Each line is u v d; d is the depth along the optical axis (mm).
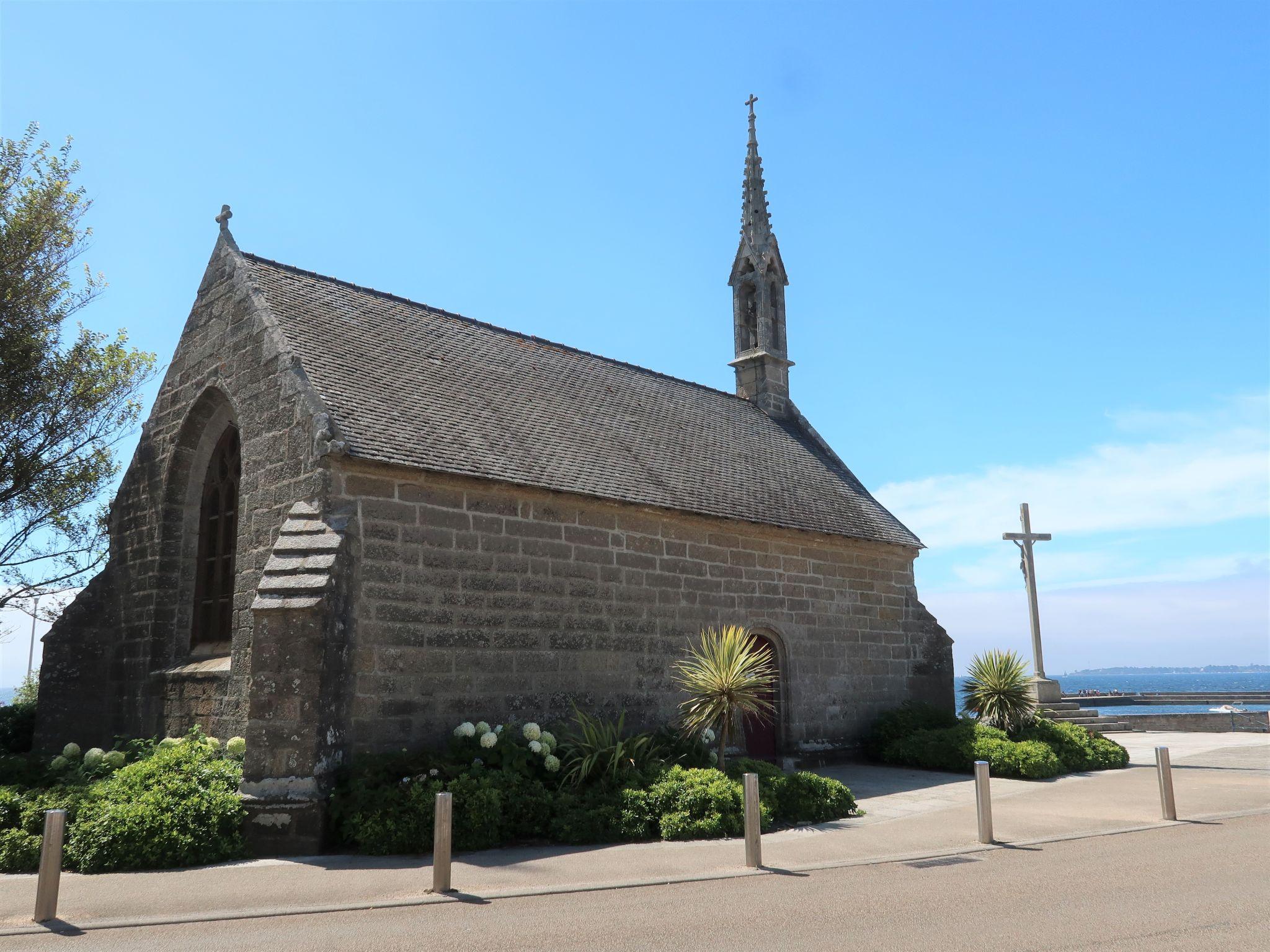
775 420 25984
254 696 11273
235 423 15695
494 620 13773
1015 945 6523
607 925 7203
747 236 27422
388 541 12742
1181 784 16172
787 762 18469
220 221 16984
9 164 18172
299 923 7352
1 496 17359
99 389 18234
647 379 22984
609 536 15750
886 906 7770
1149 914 7402
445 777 11367
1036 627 27188
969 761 18031
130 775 10633
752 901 8023
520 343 20312
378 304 17844
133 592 16562
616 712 15258
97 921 7410
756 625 18266
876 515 22875
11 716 17469
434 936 6910
